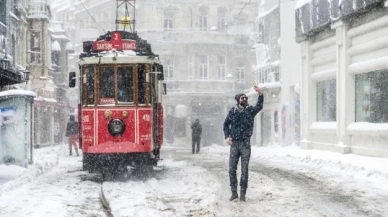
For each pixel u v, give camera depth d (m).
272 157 25.84
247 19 61.84
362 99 23.08
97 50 17.75
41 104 46.25
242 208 11.01
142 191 14.11
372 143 21.78
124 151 16.92
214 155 31.84
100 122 17.14
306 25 27.33
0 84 23.28
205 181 15.94
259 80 44.25
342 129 23.88
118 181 16.70
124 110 17.17
